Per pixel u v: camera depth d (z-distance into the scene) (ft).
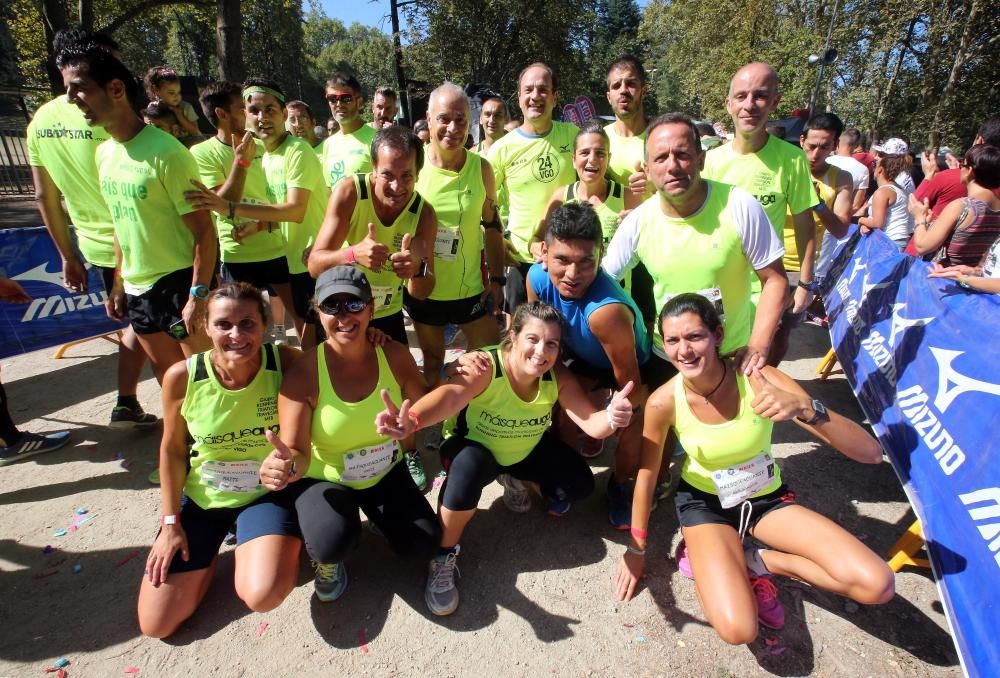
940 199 15.19
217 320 7.02
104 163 9.34
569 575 8.62
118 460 11.59
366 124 16.55
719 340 7.32
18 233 14.83
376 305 10.22
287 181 11.37
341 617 7.90
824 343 17.49
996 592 6.01
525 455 9.12
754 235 8.02
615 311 8.25
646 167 8.16
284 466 6.95
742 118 10.20
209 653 7.38
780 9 72.90
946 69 56.59
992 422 7.25
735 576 7.09
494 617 7.89
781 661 7.16
